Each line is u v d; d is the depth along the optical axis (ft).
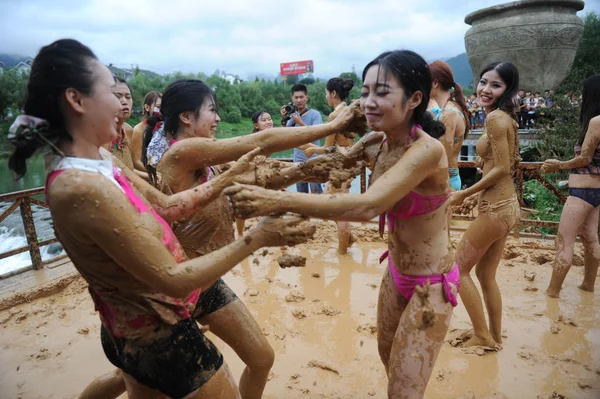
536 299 15.29
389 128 7.29
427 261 7.98
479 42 39.32
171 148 8.54
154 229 6.36
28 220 18.10
